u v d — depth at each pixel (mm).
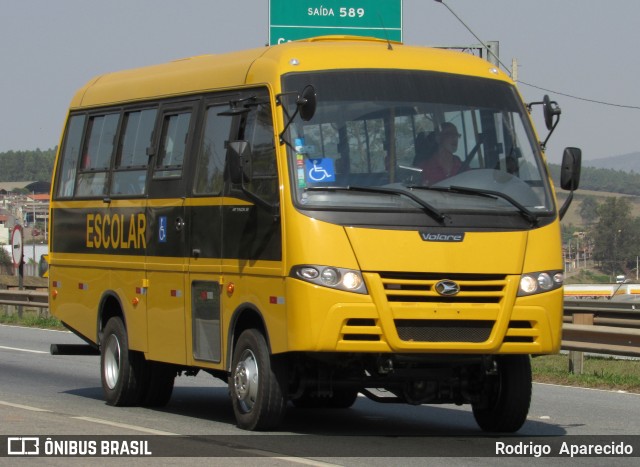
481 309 11539
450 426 13461
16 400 15414
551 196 12250
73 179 16500
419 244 11445
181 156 13773
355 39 13398
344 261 11305
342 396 15047
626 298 61875
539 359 21719
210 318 12961
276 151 11773
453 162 12031
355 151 11789
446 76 12492
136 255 14562
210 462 10211
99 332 15547
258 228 12023
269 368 11984
